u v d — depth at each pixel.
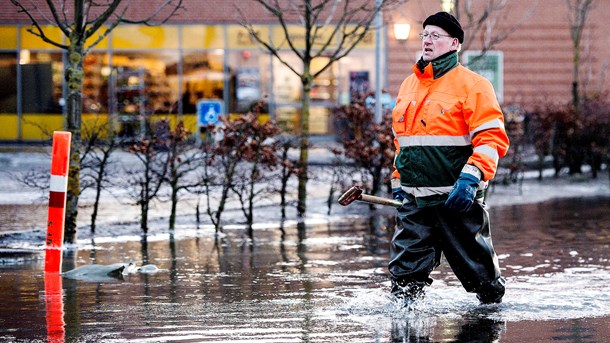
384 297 15.24
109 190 29.86
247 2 60.62
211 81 61.03
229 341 12.23
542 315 13.84
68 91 22.09
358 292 15.89
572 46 63.88
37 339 12.43
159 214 27.81
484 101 13.39
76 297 15.48
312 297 15.42
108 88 59.94
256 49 60.88
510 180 38.12
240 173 31.67
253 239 22.98
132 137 26.14
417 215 13.99
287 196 32.50
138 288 16.36
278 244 22.14
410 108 13.82
